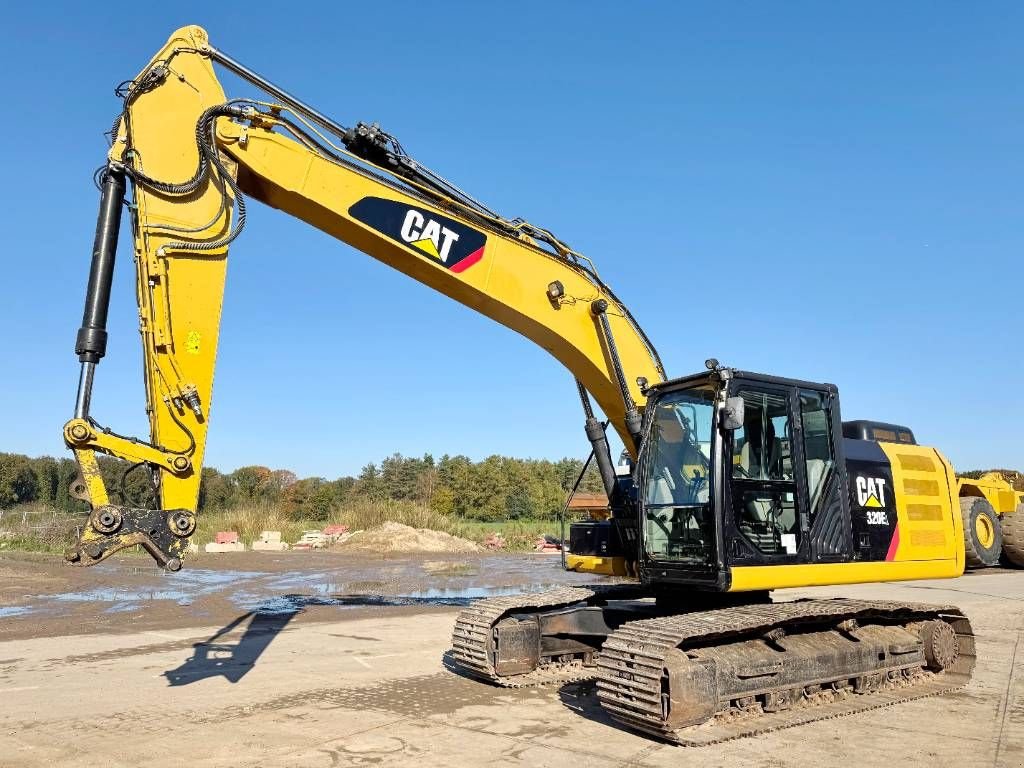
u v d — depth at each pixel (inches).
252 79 265.6
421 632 412.2
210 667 324.8
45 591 588.7
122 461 243.0
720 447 252.2
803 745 219.9
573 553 320.5
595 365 314.3
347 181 276.8
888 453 312.7
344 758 205.8
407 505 1249.4
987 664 332.2
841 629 277.4
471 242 295.6
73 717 246.7
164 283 235.1
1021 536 661.9
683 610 300.2
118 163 232.7
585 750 213.6
